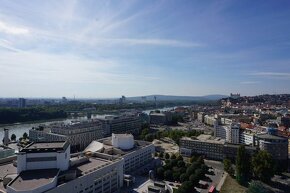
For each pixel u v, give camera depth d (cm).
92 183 19912
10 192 15475
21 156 18838
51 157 19362
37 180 16850
